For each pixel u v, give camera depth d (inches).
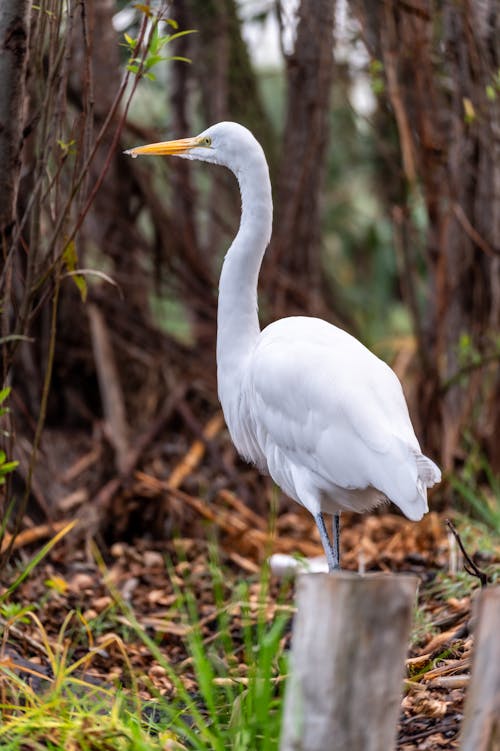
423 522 421.7
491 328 487.2
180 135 660.7
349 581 159.0
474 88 449.4
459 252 490.9
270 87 947.3
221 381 301.9
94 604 354.3
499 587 162.1
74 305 545.0
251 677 217.9
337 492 266.7
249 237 294.7
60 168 276.2
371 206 1059.9
